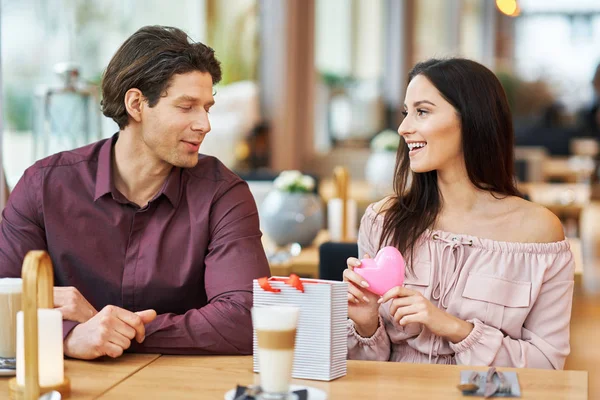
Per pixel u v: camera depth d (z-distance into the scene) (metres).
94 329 2.03
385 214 2.47
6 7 5.65
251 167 9.11
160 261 2.33
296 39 9.90
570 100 14.80
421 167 2.35
